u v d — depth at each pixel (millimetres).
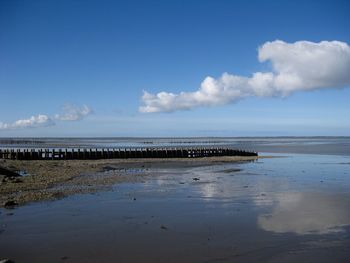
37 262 9758
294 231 12547
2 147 102625
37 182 24094
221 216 14703
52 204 16969
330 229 12781
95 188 22094
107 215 14867
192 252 10469
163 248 10820
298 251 10523
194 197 18984
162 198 18688
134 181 25641
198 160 49250
